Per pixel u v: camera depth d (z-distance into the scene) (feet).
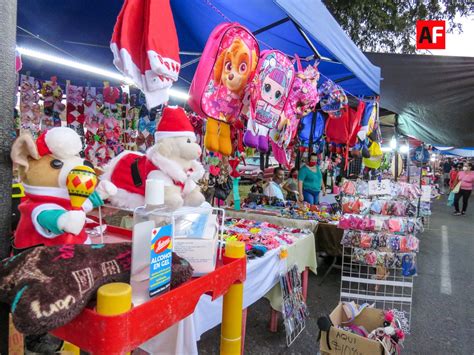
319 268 14.75
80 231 2.74
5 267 2.01
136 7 3.34
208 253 2.81
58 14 7.36
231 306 3.24
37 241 2.68
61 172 2.75
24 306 1.67
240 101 5.64
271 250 7.93
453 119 13.65
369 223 9.66
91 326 1.82
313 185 17.04
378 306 11.06
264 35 8.34
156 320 2.08
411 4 27.12
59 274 1.91
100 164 11.57
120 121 12.77
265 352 8.04
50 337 3.00
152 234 2.10
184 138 3.84
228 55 5.07
